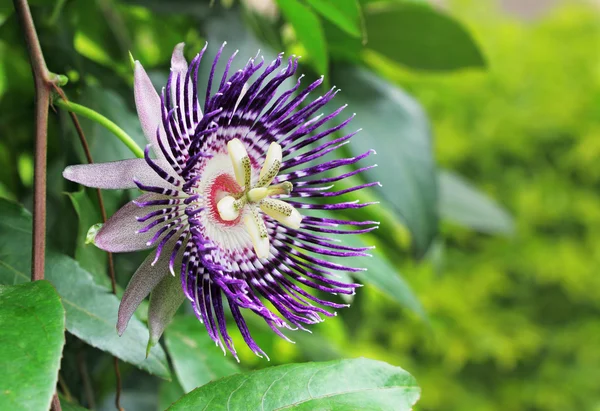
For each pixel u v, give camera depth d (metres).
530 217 1.43
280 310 0.34
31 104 0.47
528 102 1.43
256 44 0.44
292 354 0.57
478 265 1.42
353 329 0.54
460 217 0.61
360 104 0.48
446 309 1.30
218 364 0.40
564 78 1.43
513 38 1.43
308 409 0.34
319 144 0.46
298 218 0.34
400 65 0.53
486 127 1.41
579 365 1.46
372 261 0.46
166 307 0.32
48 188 0.42
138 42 0.52
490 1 1.46
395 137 0.47
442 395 1.35
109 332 0.36
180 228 0.32
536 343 1.43
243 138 0.34
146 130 0.32
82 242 0.37
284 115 0.35
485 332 1.34
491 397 1.45
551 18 1.54
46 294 0.31
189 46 0.46
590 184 1.45
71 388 0.42
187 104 0.33
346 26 0.41
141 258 0.43
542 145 1.44
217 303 0.33
